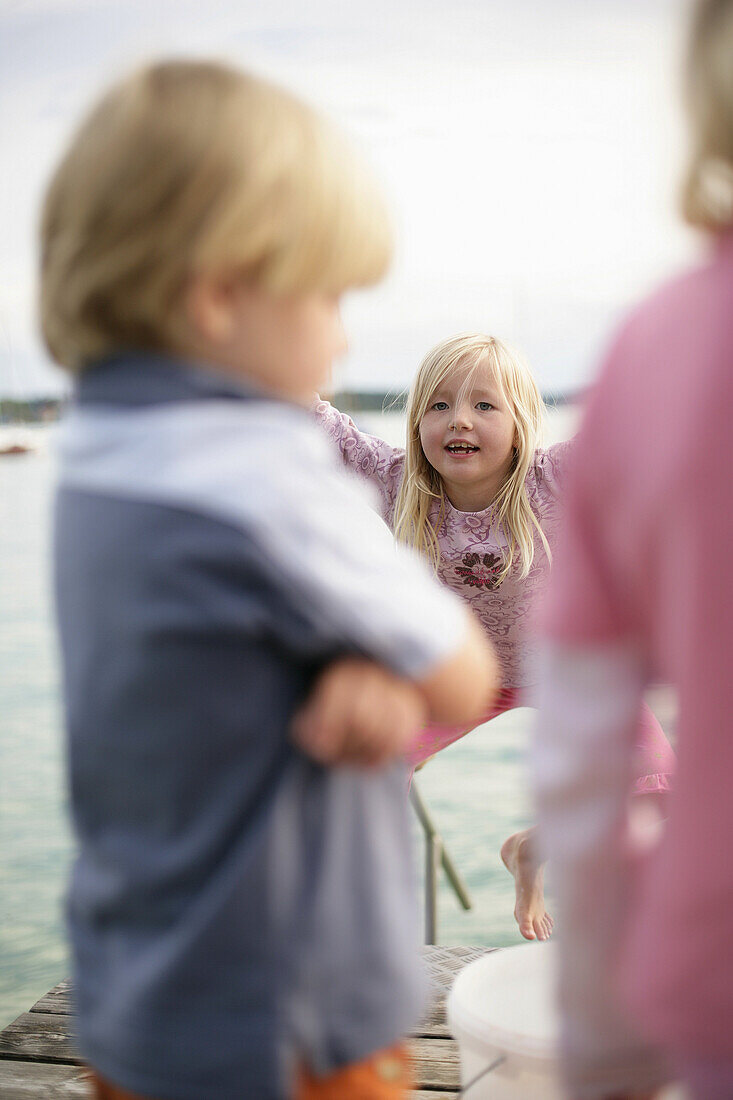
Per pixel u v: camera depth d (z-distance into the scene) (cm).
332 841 88
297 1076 87
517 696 251
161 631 83
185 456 84
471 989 151
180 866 86
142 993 87
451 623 87
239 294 87
